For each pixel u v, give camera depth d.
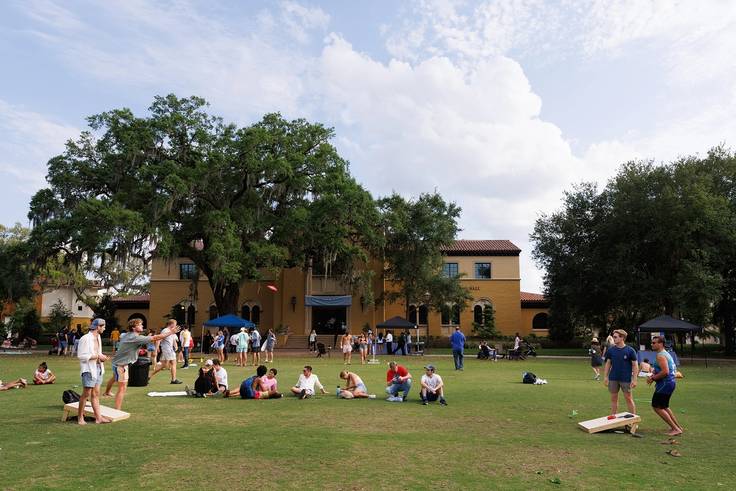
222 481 6.66
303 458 7.84
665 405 10.09
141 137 35.22
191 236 37.84
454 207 45.59
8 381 18.59
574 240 43.53
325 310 51.28
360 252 39.72
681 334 40.34
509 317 52.44
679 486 6.72
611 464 7.78
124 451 8.12
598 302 41.59
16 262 34.72
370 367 26.66
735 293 40.62
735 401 14.96
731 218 35.75
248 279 39.31
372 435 9.62
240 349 26.06
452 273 53.31
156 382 17.89
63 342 35.34
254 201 38.22
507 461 7.87
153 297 52.19
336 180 38.62
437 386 13.87
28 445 8.46
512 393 16.27
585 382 19.92
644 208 37.03
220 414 11.81
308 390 14.91
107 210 31.42
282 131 40.12
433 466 7.52
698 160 40.28
